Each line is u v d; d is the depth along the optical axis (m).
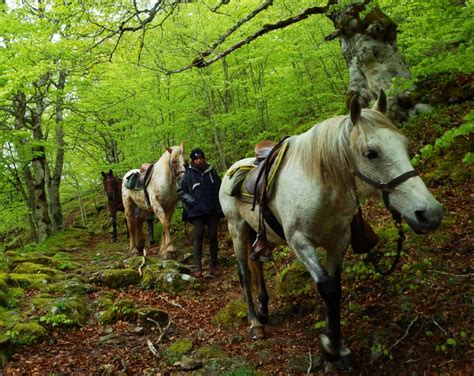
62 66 9.42
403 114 6.91
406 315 3.54
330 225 3.17
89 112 12.26
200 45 9.25
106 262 8.26
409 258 4.19
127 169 14.39
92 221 18.30
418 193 2.50
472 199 4.81
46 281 5.99
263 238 3.90
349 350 3.32
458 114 6.38
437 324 3.31
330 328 3.22
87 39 8.05
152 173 8.05
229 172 4.48
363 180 2.77
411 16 7.07
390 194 2.62
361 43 6.88
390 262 4.25
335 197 3.02
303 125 9.78
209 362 3.68
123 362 3.75
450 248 4.14
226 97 11.41
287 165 3.39
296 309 4.45
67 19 7.63
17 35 10.34
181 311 5.09
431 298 3.61
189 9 9.60
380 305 3.83
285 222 3.33
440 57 5.11
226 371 3.54
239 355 3.78
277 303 4.71
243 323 4.47
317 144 3.08
